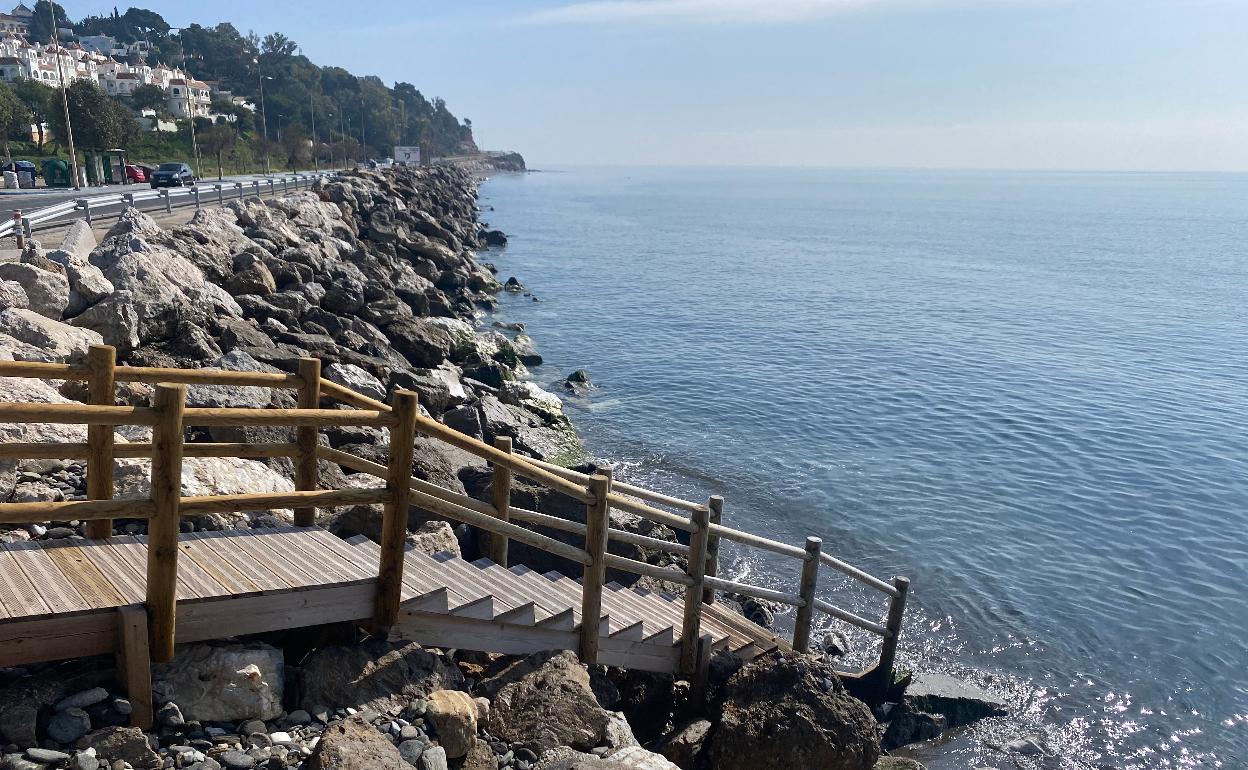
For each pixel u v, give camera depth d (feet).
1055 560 60.90
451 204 276.00
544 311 150.51
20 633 18.43
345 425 21.67
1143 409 100.42
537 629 26.25
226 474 32.45
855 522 65.67
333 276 92.58
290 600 21.76
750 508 67.36
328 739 19.29
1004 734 41.16
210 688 20.43
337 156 437.99
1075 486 75.36
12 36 508.94
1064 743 41.14
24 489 29.73
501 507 31.96
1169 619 53.47
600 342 127.13
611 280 196.85
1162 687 46.39
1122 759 40.42
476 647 25.16
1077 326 158.61
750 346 129.80
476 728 22.35
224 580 21.68
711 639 31.35
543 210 447.83
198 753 19.06
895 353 128.47
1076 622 52.54
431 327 85.40
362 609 23.11
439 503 23.68
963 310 174.09
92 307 50.47
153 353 51.01
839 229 415.03
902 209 632.79
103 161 209.56
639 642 29.12
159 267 59.47
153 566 19.40
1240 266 276.21
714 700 30.94
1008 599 54.95
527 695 24.31
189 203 130.72
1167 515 69.67
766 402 97.96
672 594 40.32
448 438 23.81
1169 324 163.12
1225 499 73.36
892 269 247.09
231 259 76.48
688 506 35.09
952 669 46.70
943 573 57.98
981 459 81.46
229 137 369.71
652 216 457.27
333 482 40.96
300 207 127.95
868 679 40.68
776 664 29.17
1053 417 96.02
